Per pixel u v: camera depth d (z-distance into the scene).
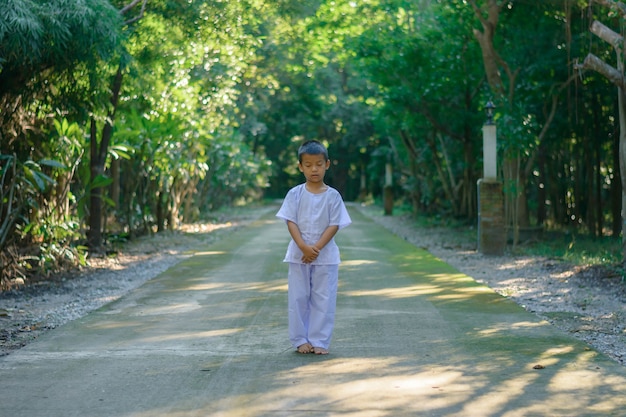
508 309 7.21
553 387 4.50
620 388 4.48
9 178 9.36
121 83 12.02
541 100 15.44
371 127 35.53
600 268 9.93
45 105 9.84
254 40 14.29
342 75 36.19
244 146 27.55
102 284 9.21
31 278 9.47
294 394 4.37
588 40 13.54
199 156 17.91
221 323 6.55
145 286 8.84
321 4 16.95
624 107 9.91
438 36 16.61
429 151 22.98
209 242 15.23
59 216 10.34
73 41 8.02
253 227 19.97
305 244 5.27
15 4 7.21
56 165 9.16
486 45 13.87
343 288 8.63
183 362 5.14
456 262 11.70
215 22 12.10
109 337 5.97
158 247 13.87
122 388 4.52
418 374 4.80
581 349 5.49
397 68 16.97
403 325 6.41
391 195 27.55
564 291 8.49
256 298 7.94
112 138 13.10
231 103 18.62
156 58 11.92
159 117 14.92
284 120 39.38
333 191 5.38
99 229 12.30
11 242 9.48
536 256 12.16
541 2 14.07
